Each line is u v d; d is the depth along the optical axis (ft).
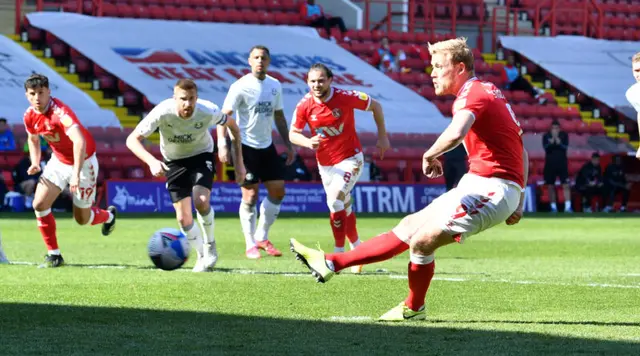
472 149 55.06
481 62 298.56
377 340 48.55
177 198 85.15
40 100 85.92
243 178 88.99
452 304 63.98
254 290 70.03
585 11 324.60
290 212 219.00
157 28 271.49
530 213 233.55
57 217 185.26
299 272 85.51
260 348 46.06
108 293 67.41
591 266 96.17
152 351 45.16
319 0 314.35
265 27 283.59
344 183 92.79
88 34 262.26
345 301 64.44
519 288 73.41
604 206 246.27
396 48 295.48
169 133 83.35
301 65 270.05
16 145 222.69
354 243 96.63
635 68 83.56
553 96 297.74
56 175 88.84
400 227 56.39
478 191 54.08
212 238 85.87
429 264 55.21
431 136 253.24
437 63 55.67
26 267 87.86
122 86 255.29
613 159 245.24
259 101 104.22
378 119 94.27
